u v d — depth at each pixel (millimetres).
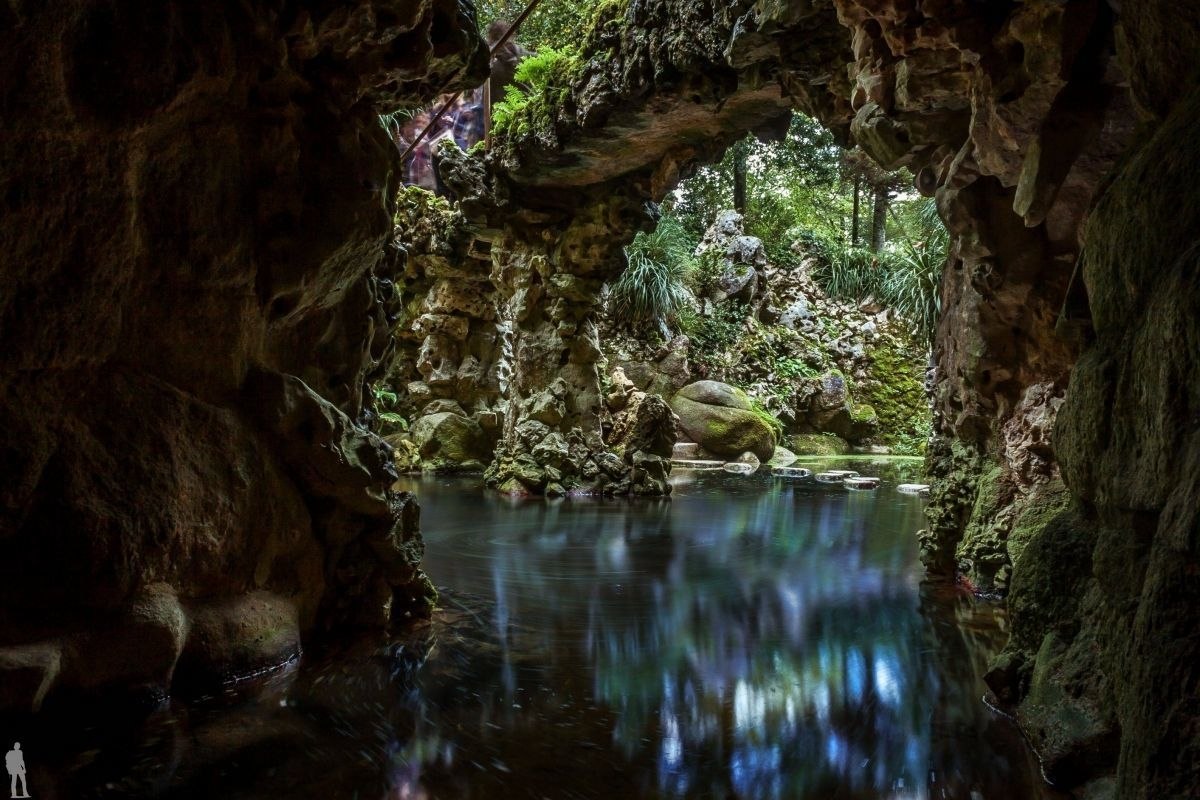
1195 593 1488
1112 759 2312
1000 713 3049
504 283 10406
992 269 4332
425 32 3512
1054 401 4395
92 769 2438
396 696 3162
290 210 3346
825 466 13453
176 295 3023
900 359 16500
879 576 5457
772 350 15969
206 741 2670
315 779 2432
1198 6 2035
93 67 2426
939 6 3332
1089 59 3158
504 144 8656
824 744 2754
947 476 5477
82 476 2688
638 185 8672
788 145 18656
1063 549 3004
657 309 14516
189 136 2881
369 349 4289
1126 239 2129
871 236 19672
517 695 3203
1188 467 1576
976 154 3846
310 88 3391
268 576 3490
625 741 2768
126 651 2770
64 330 2600
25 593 2568
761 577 5418
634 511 8469
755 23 4969
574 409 10133
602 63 6848
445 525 7488
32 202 2408
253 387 3424
